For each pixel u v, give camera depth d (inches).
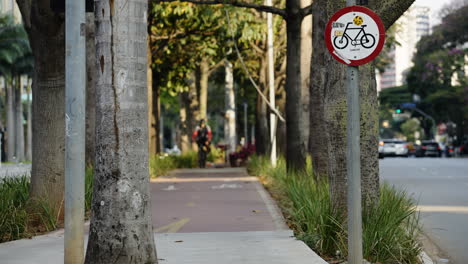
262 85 1343.5
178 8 997.8
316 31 661.3
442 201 708.7
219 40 1170.6
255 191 764.6
